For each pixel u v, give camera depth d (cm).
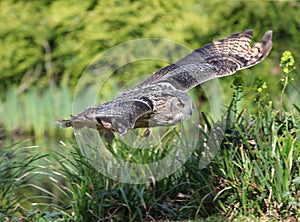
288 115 2530
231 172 2450
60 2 4178
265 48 2306
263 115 2527
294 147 2431
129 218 2427
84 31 4116
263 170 2441
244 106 3478
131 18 4103
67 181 2531
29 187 2770
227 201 2458
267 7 4191
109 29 4097
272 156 2412
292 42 4138
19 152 2769
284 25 4169
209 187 2452
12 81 4128
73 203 2455
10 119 3972
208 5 4153
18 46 4156
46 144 3650
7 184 2486
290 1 4238
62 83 4019
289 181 2388
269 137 2447
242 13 4153
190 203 2456
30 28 4159
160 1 4128
